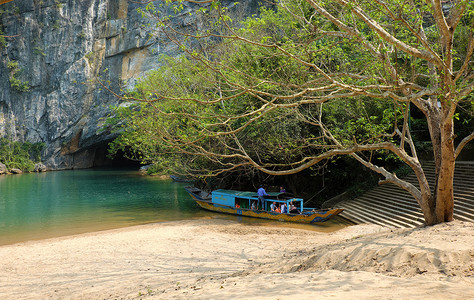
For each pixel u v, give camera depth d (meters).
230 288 6.58
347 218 19.84
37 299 8.98
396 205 18.44
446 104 9.66
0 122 56.94
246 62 16.34
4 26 56.16
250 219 20.55
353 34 9.46
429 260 6.91
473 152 22.41
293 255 11.19
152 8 9.26
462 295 4.67
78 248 14.75
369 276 6.20
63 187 37.03
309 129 22.58
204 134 9.16
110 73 56.25
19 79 57.34
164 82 21.92
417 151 23.09
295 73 14.98
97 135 57.78
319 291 5.38
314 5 9.51
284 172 10.91
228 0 41.34
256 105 19.75
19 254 14.05
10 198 29.70
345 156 22.17
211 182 29.50
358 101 15.90
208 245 14.71
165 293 7.50
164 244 15.09
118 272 11.36
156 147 21.09
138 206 25.56
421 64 14.88
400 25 10.59
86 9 56.31
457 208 14.51
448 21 9.45
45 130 59.31
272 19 20.83
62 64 57.25
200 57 9.52
